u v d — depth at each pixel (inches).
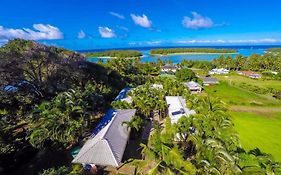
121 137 1200.2
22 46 2025.1
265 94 2979.8
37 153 1143.6
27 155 1102.4
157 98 1979.6
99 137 1122.0
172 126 1284.4
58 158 1120.8
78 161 984.9
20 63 1689.2
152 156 842.2
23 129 1274.6
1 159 981.2
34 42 2100.1
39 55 1815.9
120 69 3641.7
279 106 2329.0
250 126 1723.7
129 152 1225.4
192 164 799.7
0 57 1601.9
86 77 2317.9
